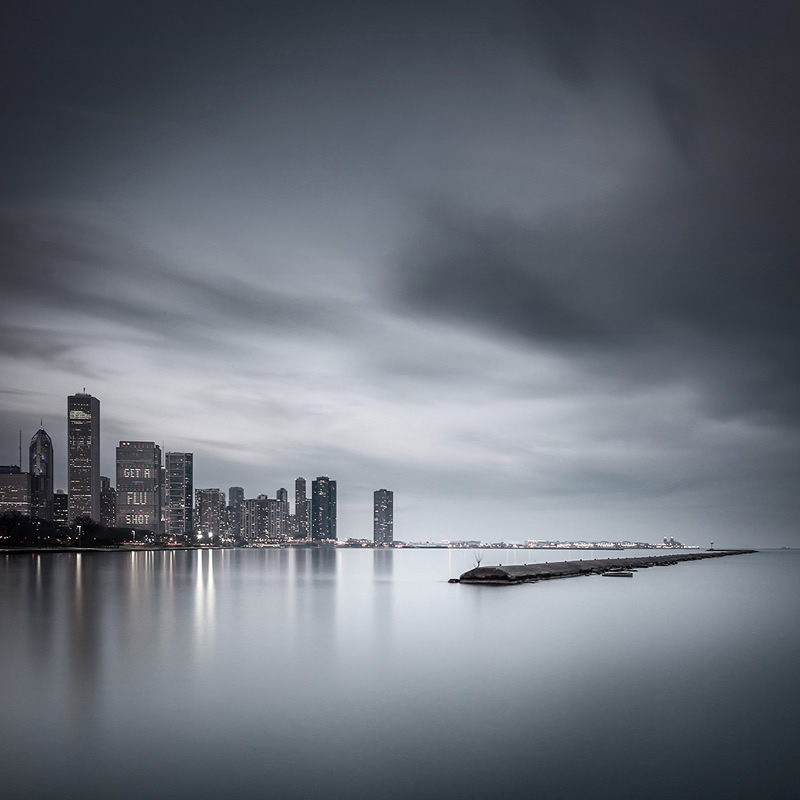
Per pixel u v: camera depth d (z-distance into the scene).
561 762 19.44
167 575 127.56
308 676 30.47
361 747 20.70
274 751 20.36
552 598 74.62
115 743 21.09
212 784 17.88
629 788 17.59
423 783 17.94
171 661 34.06
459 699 26.31
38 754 20.12
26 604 64.81
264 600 70.25
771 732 22.16
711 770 18.88
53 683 29.06
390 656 35.53
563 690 27.83
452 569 178.38
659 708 25.09
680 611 60.00
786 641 41.59
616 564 178.38
